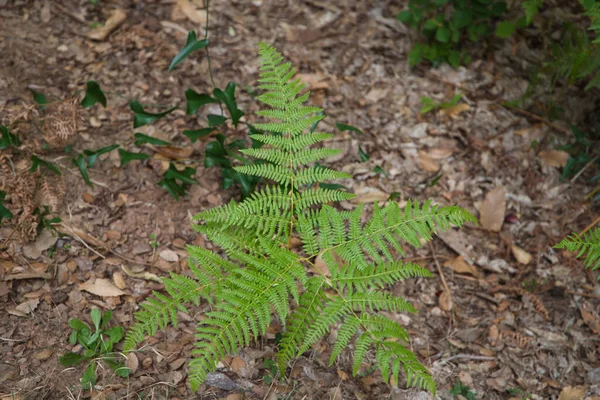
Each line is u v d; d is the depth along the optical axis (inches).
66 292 36.1
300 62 46.7
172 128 42.4
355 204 41.9
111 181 40.0
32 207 36.8
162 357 34.8
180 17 46.9
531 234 42.4
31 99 41.3
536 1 41.6
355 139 44.3
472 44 48.8
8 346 34.0
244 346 35.5
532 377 37.5
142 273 37.4
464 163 44.3
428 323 38.8
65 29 44.6
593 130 46.1
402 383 35.9
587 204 43.5
